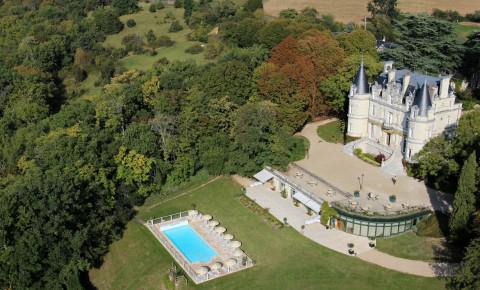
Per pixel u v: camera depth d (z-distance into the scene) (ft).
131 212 399.03
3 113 535.60
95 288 338.13
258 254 340.80
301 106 466.70
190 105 460.96
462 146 358.84
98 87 632.79
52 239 321.11
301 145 439.22
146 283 330.95
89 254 338.34
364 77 434.30
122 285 335.47
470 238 310.45
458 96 516.73
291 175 404.98
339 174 401.08
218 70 484.33
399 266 315.37
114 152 403.95
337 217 353.72
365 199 362.74
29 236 309.83
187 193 420.77
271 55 542.16
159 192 421.59
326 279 312.29
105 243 362.74
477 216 297.53
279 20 616.80
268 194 406.82
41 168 379.14
